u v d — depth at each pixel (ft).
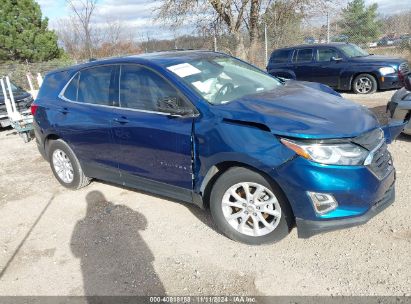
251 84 14.05
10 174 20.65
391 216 12.66
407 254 10.75
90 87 15.49
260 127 10.73
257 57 60.08
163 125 12.53
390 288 9.62
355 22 63.21
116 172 14.89
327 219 10.28
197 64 13.98
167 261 11.59
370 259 10.73
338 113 11.26
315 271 10.50
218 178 11.73
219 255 11.61
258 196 11.26
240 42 59.31
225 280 10.53
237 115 11.13
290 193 10.43
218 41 60.59
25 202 16.76
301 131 10.16
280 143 10.32
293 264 10.87
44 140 17.62
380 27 68.13
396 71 35.91
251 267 10.94
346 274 10.27
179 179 12.77
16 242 13.56
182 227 13.37
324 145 10.05
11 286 11.19
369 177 10.24
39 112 17.33
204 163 11.73
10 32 77.51
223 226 12.10
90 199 16.30
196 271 11.00
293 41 59.67
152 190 13.97
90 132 15.05
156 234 13.09
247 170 11.10
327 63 39.22
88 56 77.36
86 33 70.74
